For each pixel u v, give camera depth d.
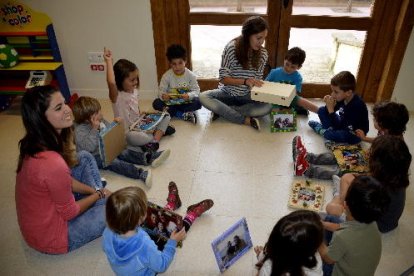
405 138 2.76
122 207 1.33
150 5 2.92
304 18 2.99
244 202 2.13
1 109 3.24
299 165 2.27
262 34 2.55
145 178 2.25
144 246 1.41
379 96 3.18
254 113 2.90
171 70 2.88
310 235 1.13
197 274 1.71
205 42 3.74
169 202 2.02
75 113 2.07
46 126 1.48
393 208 1.73
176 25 3.11
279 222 1.20
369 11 2.96
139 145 2.50
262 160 2.50
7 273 1.75
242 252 1.78
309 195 2.14
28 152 1.47
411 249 1.83
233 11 3.06
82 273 1.74
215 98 2.96
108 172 2.40
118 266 1.40
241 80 2.78
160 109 2.95
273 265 1.18
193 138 2.77
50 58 3.13
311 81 3.35
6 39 3.07
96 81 3.36
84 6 2.96
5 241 1.92
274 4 2.96
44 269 1.76
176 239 1.61
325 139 2.72
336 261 1.38
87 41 3.14
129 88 2.49
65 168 1.52
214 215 2.04
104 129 2.21
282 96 2.59
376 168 1.64
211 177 2.35
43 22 2.97
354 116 2.49
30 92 1.46
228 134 2.81
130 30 3.06
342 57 3.37
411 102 3.12
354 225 1.33
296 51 2.76
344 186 1.77
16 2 2.90
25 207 1.58
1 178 2.39
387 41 2.97
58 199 1.56
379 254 1.35
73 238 1.75
